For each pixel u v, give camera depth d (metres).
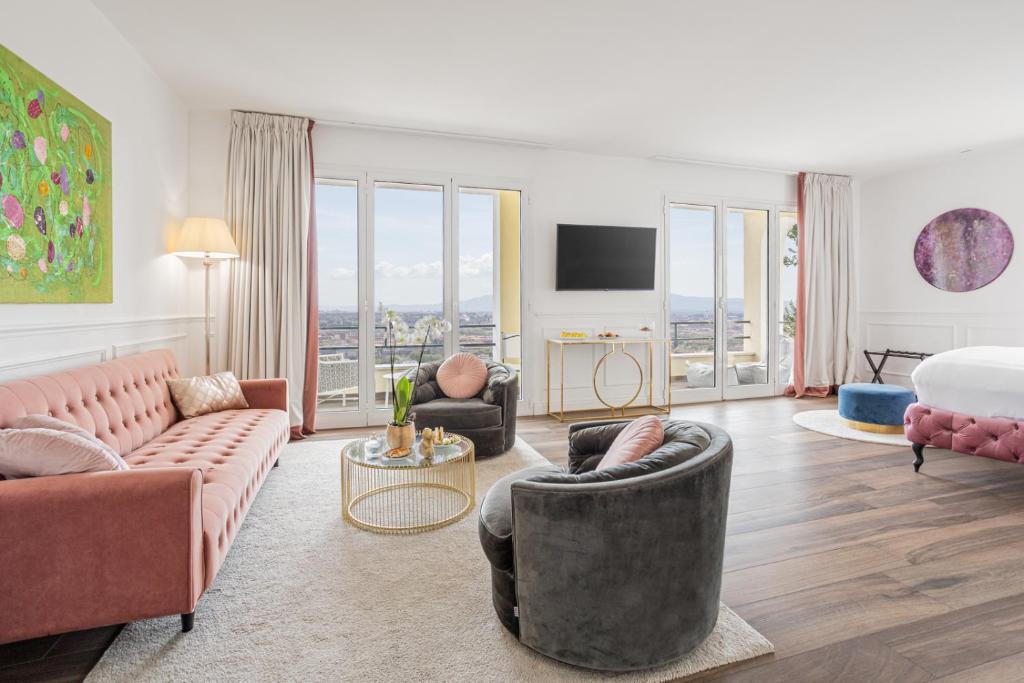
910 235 6.26
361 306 4.84
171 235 3.96
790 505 3.04
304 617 1.91
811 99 4.15
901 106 4.31
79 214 2.71
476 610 1.96
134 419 2.72
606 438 2.32
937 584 2.19
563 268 5.44
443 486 3.26
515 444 4.32
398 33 3.16
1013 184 5.39
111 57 3.07
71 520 1.62
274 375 4.41
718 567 1.75
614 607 1.59
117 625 1.87
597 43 3.28
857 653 1.75
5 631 1.60
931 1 2.82
